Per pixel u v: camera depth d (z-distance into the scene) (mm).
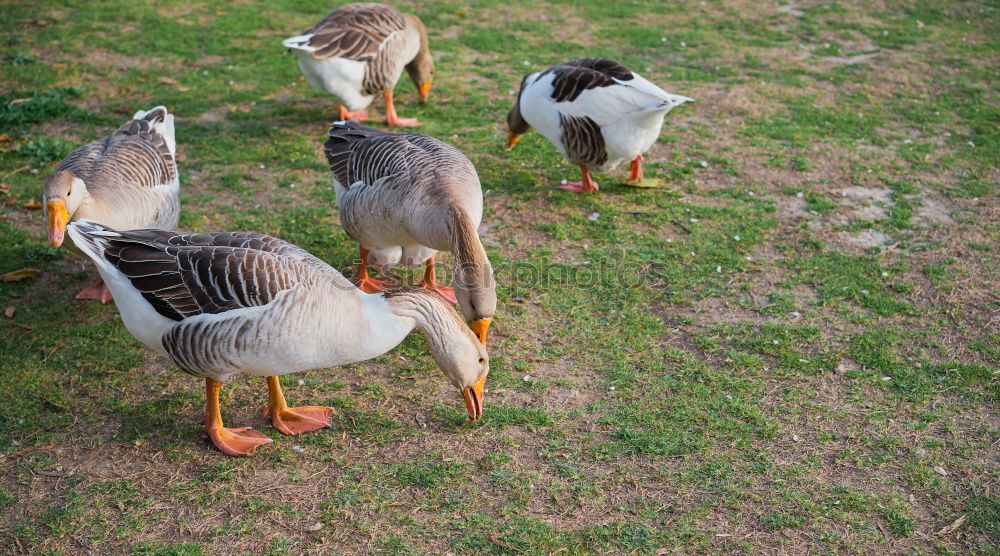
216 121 8828
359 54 8234
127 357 5293
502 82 10000
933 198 7410
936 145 8469
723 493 4215
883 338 5480
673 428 4684
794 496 4191
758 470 4371
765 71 10422
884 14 12672
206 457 4477
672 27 12000
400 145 5691
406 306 4434
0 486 4223
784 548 3881
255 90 9625
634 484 4281
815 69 10500
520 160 8227
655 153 8312
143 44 10719
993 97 9641
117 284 4395
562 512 4098
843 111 9273
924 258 6453
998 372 5098
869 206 7273
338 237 6762
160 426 4707
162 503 4145
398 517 4062
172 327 4262
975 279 6152
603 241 6738
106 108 8938
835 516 4066
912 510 4105
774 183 7703
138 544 3879
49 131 8391
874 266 6340
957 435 4609
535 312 5832
